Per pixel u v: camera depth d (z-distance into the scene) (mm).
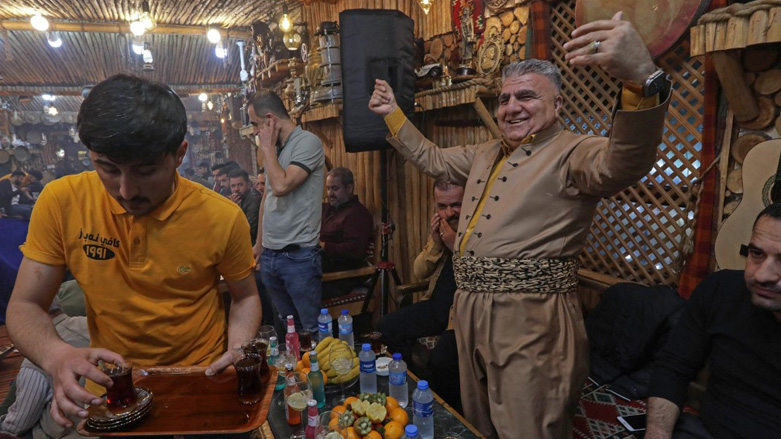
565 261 1755
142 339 1165
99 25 6742
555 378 1710
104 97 808
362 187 4691
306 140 2875
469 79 3098
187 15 6578
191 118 17000
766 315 1540
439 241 2984
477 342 1866
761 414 1537
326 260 3857
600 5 2465
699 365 1739
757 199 1968
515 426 1713
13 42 7828
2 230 3787
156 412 998
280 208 2900
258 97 2826
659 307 2330
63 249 1089
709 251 2217
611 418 2201
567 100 2857
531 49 2896
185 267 1143
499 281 1755
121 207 1041
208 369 1070
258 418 960
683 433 1693
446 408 1922
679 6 2152
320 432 1641
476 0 3227
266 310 4172
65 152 19656
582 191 1646
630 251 2664
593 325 2627
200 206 1119
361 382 2051
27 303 1051
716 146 2174
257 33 6137
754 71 1977
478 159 2072
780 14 1520
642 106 1286
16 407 1800
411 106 3254
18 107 15945
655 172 2498
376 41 3064
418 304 3104
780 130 1925
